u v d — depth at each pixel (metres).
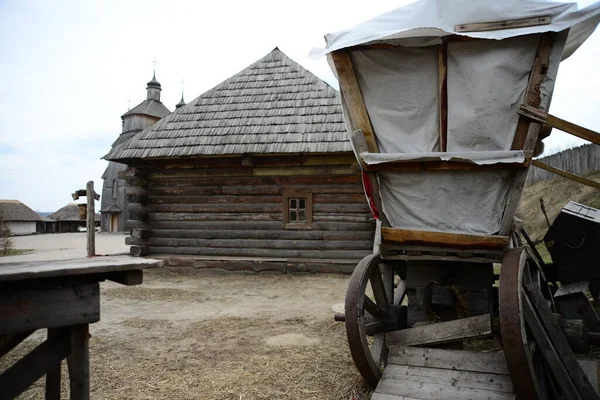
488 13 3.16
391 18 3.45
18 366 2.18
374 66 3.56
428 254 3.50
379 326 4.00
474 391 2.93
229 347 4.75
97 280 2.38
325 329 5.49
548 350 3.07
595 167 16.38
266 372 3.95
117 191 39.25
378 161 3.41
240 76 13.16
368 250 10.15
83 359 2.34
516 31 3.05
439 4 3.30
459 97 3.35
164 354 4.52
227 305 7.09
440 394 2.97
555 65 3.08
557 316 3.44
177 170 11.11
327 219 10.35
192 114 12.05
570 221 4.88
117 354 4.52
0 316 2.00
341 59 3.56
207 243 10.88
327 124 10.62
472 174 3.31
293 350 4.59
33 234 42.78
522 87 3.19
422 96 3.50
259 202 10.69
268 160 10.50
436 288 3.73
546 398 3.06
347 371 3.95
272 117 11.23
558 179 17.72
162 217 11.17
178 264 10.65
